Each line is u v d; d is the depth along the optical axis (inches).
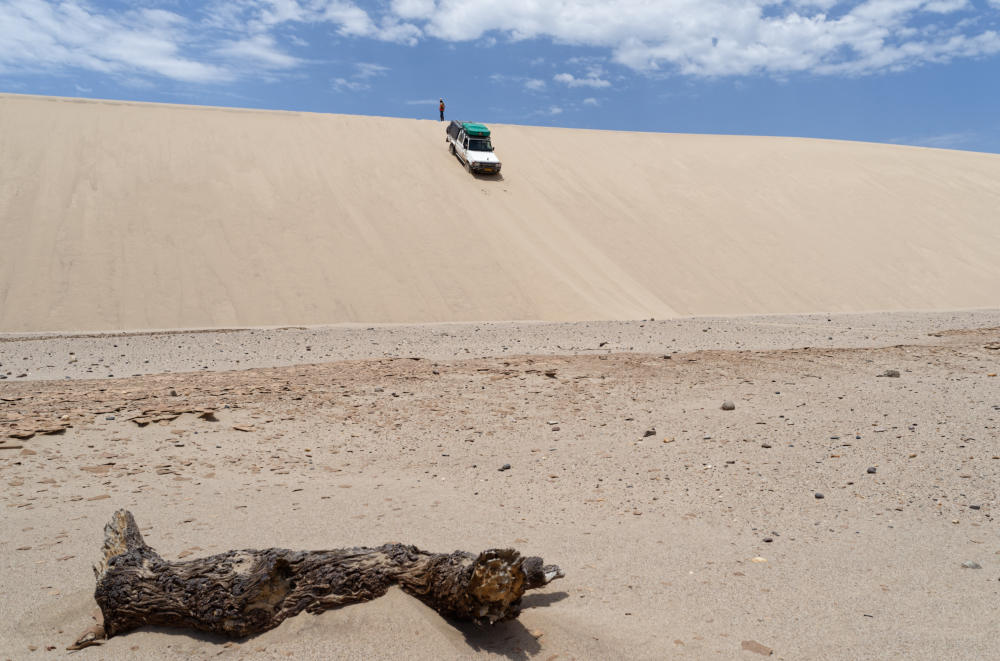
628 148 1649.9
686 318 925.2
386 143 1418.6
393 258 1044.5
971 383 406.9
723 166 1578.5
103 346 651.5
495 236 1144.8
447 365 499.5
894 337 695.1
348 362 520.7
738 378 435.8
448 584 136.1
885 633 143.0
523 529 208.1
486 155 1352.1
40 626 145.3
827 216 1392.7
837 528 209.9
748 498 239.0
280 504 231.3
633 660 130.6
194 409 347.9
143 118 1306.6
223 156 1224.8
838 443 298.8
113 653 133.8
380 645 127.6
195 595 139.1
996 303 1158.3
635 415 356.8
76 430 313.0
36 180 1044.5
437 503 234.5
